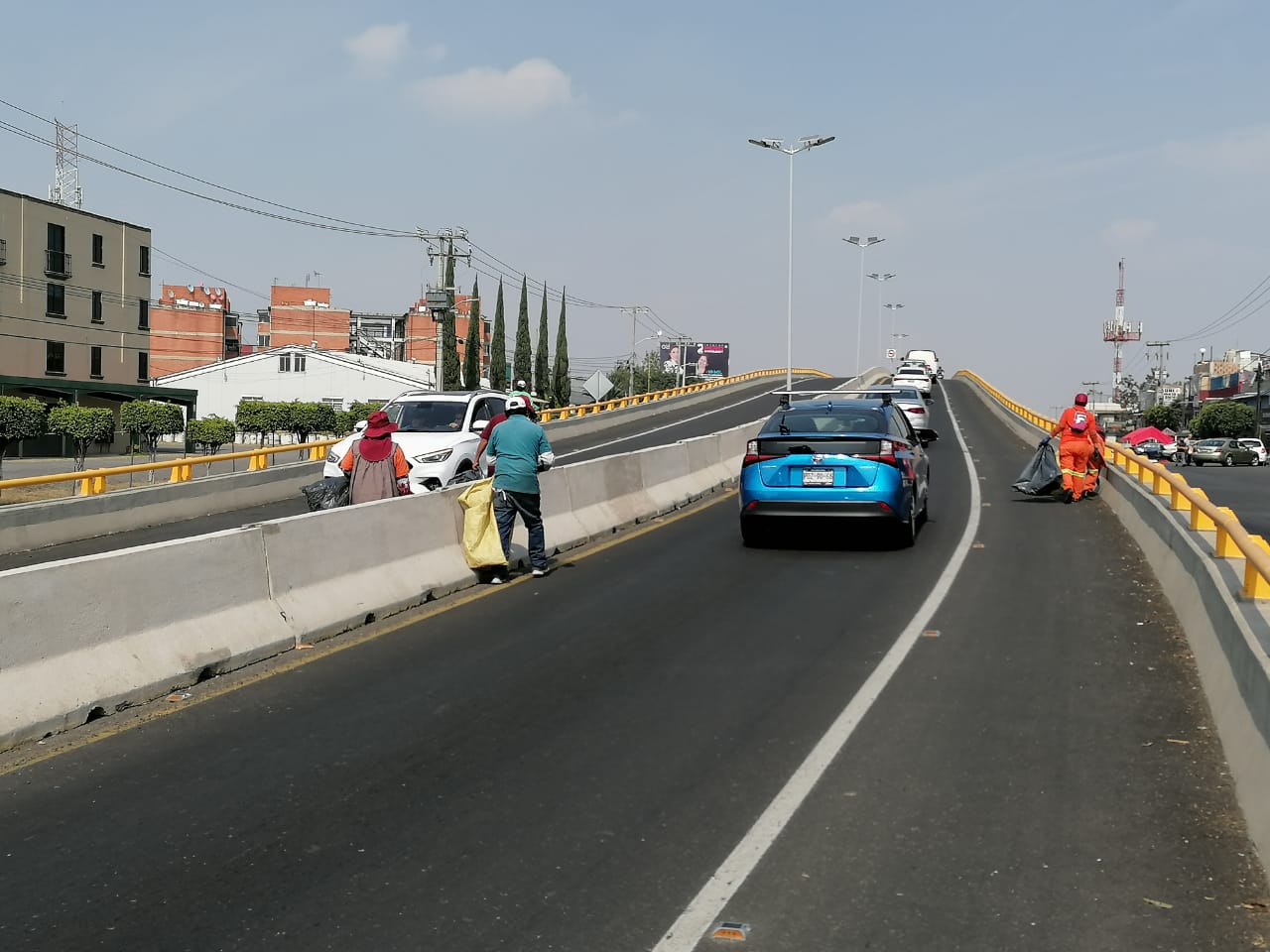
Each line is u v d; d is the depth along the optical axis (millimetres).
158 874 5008
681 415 58625
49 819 5688
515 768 6359
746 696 7711
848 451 13852
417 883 4883
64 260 63344
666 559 13703
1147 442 67312
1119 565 12805
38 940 4406
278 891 4824
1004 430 43188
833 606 10688
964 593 11227
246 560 9281
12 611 7176
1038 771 6176
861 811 5633
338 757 6605
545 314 103125
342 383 90125
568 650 9172
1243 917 4473
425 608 11086
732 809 5680
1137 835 5293
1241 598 7141
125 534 19875
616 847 5234
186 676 8242
